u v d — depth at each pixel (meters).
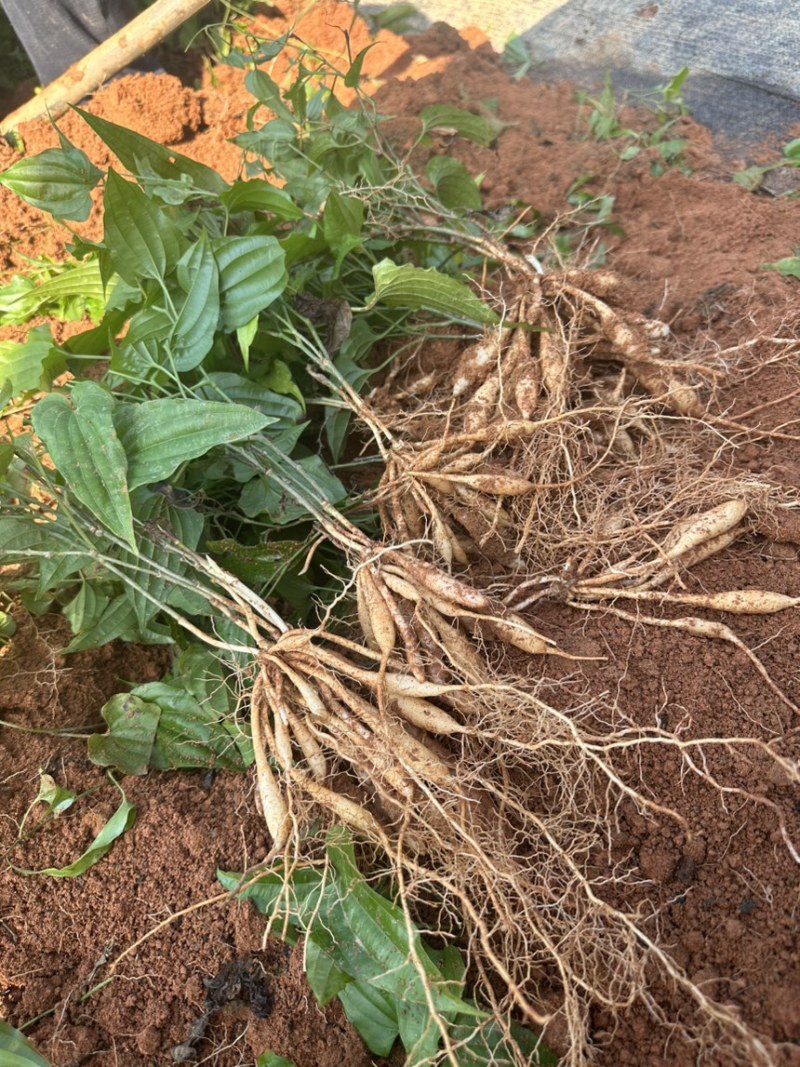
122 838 0.52
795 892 0.43
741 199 0.87
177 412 0.52
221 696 0.55
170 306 0.62
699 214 0.87
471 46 1.25
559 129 1.05
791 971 0.41
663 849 0.46
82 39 1.22
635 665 0.52
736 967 0.42
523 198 0.95
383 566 0.53
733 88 1.04
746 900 0.44
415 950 0.41
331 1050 0.44
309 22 1.32
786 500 0.56
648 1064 0.41
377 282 0.61
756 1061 0.38
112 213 0.60
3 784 0.55
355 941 0.45
